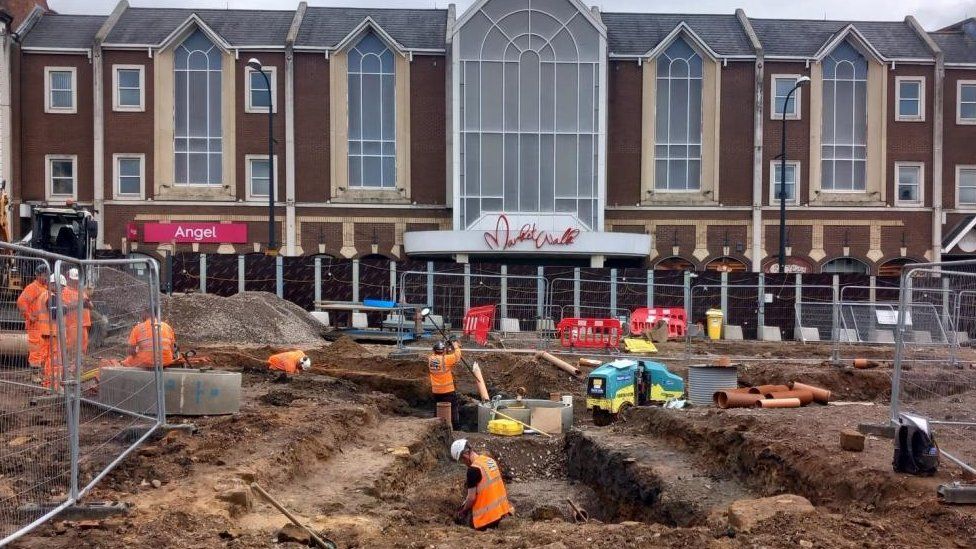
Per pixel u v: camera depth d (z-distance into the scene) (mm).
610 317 27188
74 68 37781
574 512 12203
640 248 36969
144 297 10875
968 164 40312
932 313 11227
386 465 11648
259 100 38438
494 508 10484
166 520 7750
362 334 25281
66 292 8258
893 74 39781
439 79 39062
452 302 27703
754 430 11859
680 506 10398
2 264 7242
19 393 7438
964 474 8859
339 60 38531
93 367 9070
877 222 39438
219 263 30484
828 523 8008
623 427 15055
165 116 38062
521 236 36219
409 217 38625
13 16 37688
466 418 18312
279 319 25125
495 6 37312
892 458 9703
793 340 30406
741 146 39375
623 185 39312
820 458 9977
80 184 37844
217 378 12344
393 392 19203
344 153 38594
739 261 39188
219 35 38594
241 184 38188
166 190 38000
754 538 7656
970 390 10586
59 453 7922
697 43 39031
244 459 10188
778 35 40969
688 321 26031
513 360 21750
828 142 39844
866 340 24406
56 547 7031
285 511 7973
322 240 38344
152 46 37656
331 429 12664
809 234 39312
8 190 37125
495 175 37438
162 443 10500
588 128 37750
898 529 7820
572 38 37562
